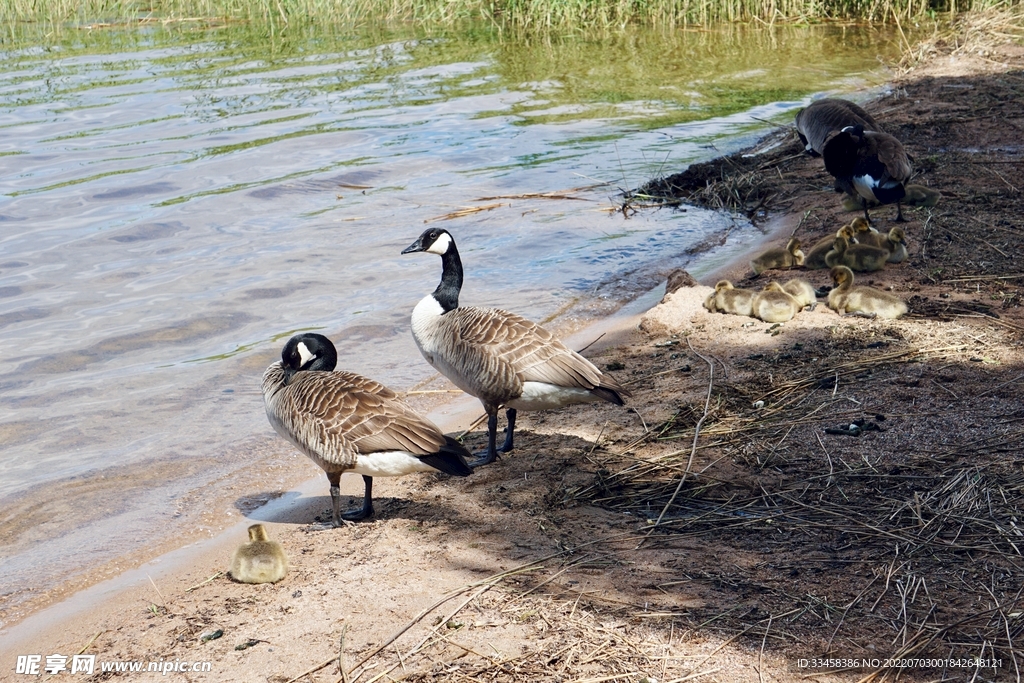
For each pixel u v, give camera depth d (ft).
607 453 26.30
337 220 49.06
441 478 26.21
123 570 22.66
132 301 39.63
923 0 92.84
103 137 61.87
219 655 18.69
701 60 81.35
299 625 19.60
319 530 23.79
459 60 81.92
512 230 47.57
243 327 37.37
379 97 71.20
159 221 48.65
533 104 69.36
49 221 48.55
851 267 38.42
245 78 76.18
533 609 19.49
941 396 27.55
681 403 28.89
